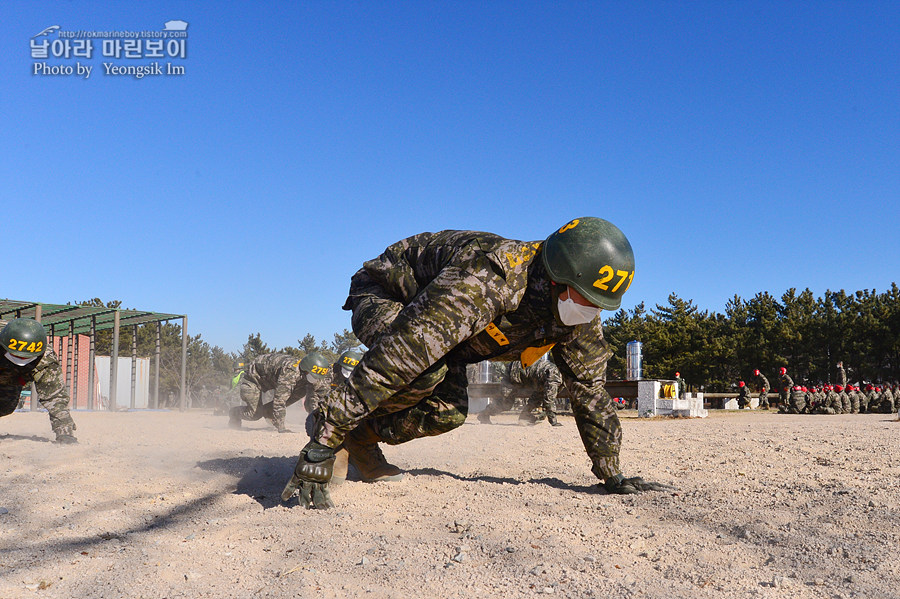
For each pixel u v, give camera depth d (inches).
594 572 125.3
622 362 2160.4
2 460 300.4
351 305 222.8
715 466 267.1
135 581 125.0
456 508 185.3
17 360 344.5
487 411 713.6
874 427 533.6
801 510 174.2
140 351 2262.6
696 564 129.3
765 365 2006.6
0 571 132.0
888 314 1989.4
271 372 617.0
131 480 242.4
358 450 227.6
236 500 204.2
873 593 110.5
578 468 271.6
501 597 113.0
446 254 191.5
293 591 117.1
